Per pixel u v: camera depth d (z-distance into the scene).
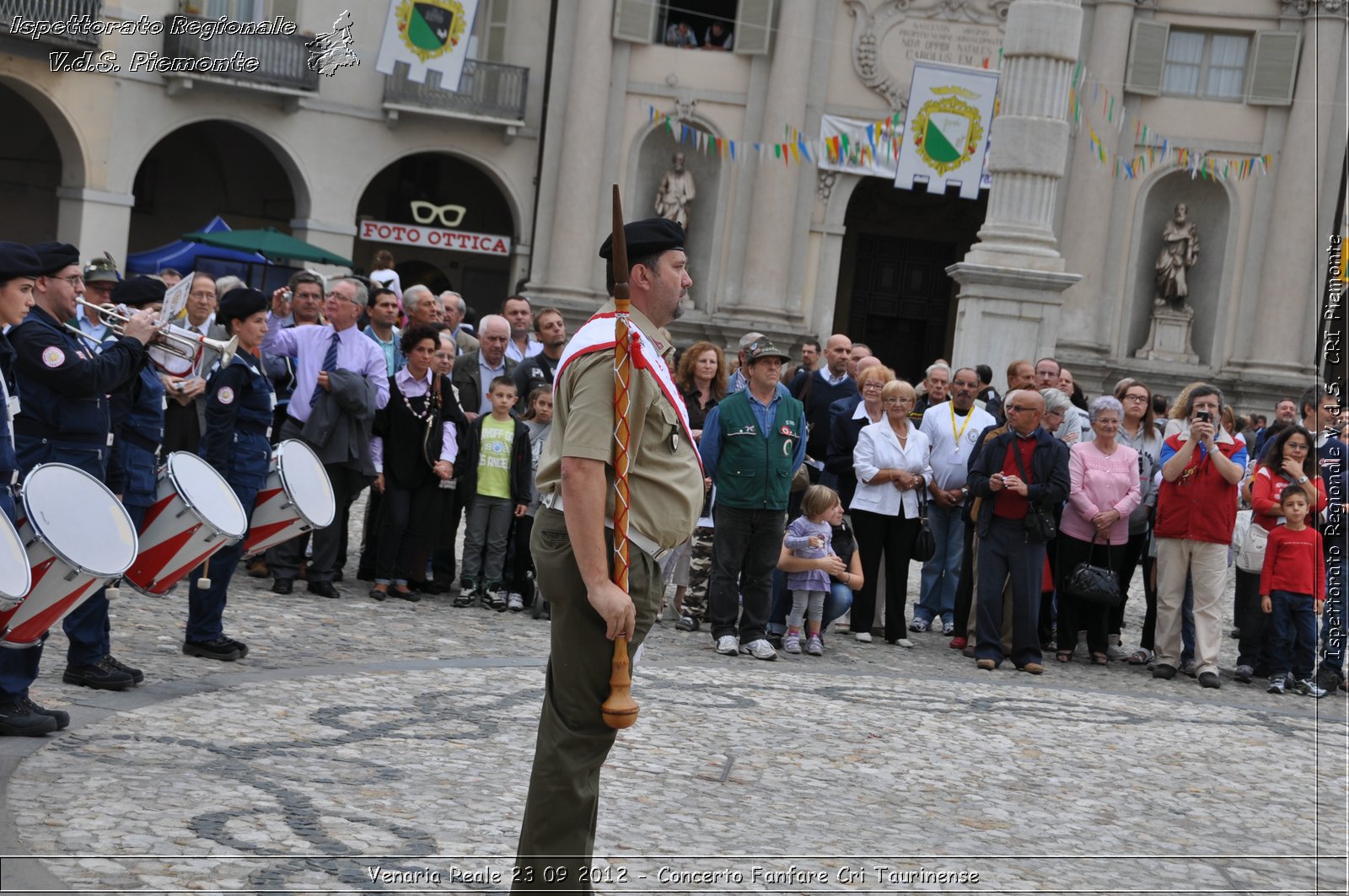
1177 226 36.03
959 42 35.91
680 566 12.27
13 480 6.52
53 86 32.03
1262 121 35.56
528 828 4.70
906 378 40.94
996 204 18.95
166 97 33.62
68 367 7.02
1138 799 7.61
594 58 36.03
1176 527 12.00
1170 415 13.09
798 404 11.16
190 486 7.69
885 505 12.27
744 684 9.69
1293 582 11.86
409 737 7.21
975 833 6.62
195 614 8.67
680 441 4.76
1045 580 12.73
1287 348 35.28
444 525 12.66
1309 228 35.03
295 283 11.91
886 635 12.45
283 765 6.44
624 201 36.59
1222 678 12.43
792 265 36.53
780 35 35.94
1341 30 34.75
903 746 8.23
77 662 7.61
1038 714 9.64
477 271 39.41
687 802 6.59
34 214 36.12
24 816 5.40
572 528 4.49
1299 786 8.25
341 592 12.06
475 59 36.44
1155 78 35.44
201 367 8.32
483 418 12.15
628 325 4.55
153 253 28.53
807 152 36.09
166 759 6.34
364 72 35.88
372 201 38.72
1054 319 18.50
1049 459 11.57
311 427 11.38
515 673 9.16
